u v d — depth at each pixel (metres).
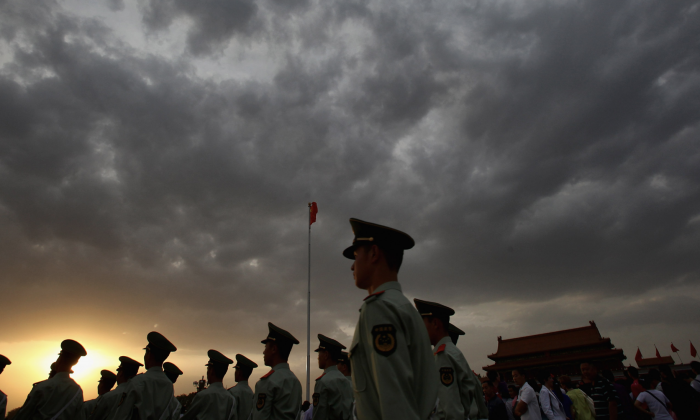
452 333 8.36
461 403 5.20
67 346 8.11
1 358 8.55
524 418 9.29
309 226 28.88
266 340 8.01
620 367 45.72
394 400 2.00
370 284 2.83
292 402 7.30
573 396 9.73
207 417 7.65
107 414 8.45
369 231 2.95
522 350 54.00
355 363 2.43
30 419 7.15
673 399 9.27
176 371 11.25
